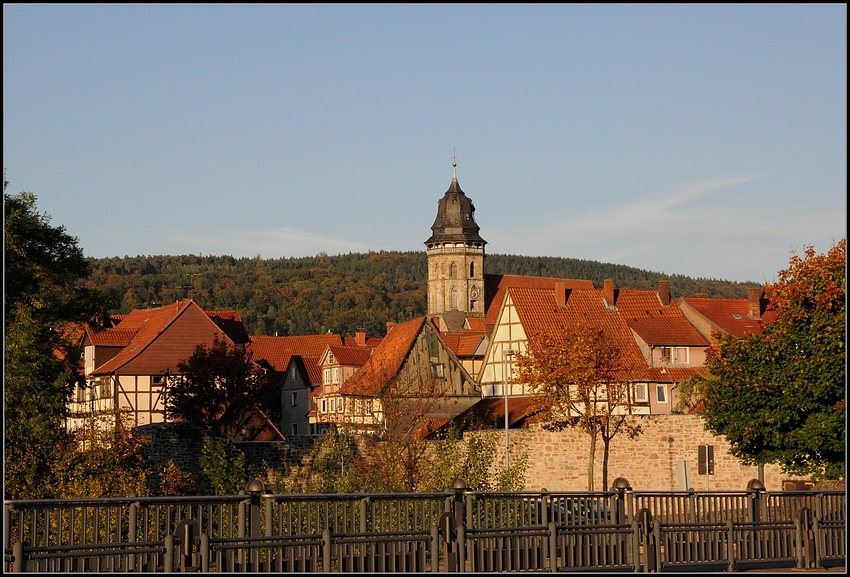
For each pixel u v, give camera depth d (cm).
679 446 4666
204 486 4341
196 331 7625
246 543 1647
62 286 4572
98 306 4669
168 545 1597
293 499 1691
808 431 3622
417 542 1845
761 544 2177
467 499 1881
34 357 3809
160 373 7412
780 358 3734
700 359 7119
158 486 4034
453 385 7006
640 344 7050
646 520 2023
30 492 3356
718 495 2153
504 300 7081
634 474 4762
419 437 5456
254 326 18538
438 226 14450
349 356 8031
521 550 1939
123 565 1645
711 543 2119
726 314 7544
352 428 4769
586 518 2016
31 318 3900
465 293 14338
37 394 3669
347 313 19138
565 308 7094
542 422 4956
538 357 5006
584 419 4872
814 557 2203
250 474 4303
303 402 8481
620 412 6119
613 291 7300
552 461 4894
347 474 3750
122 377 7344
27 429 3569
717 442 4569
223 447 4262
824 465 3753
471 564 1856
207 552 1595
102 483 3475
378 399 5719
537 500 1981
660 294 7431
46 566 1536
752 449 3856
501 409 6312
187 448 4631
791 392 3669
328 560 1703
